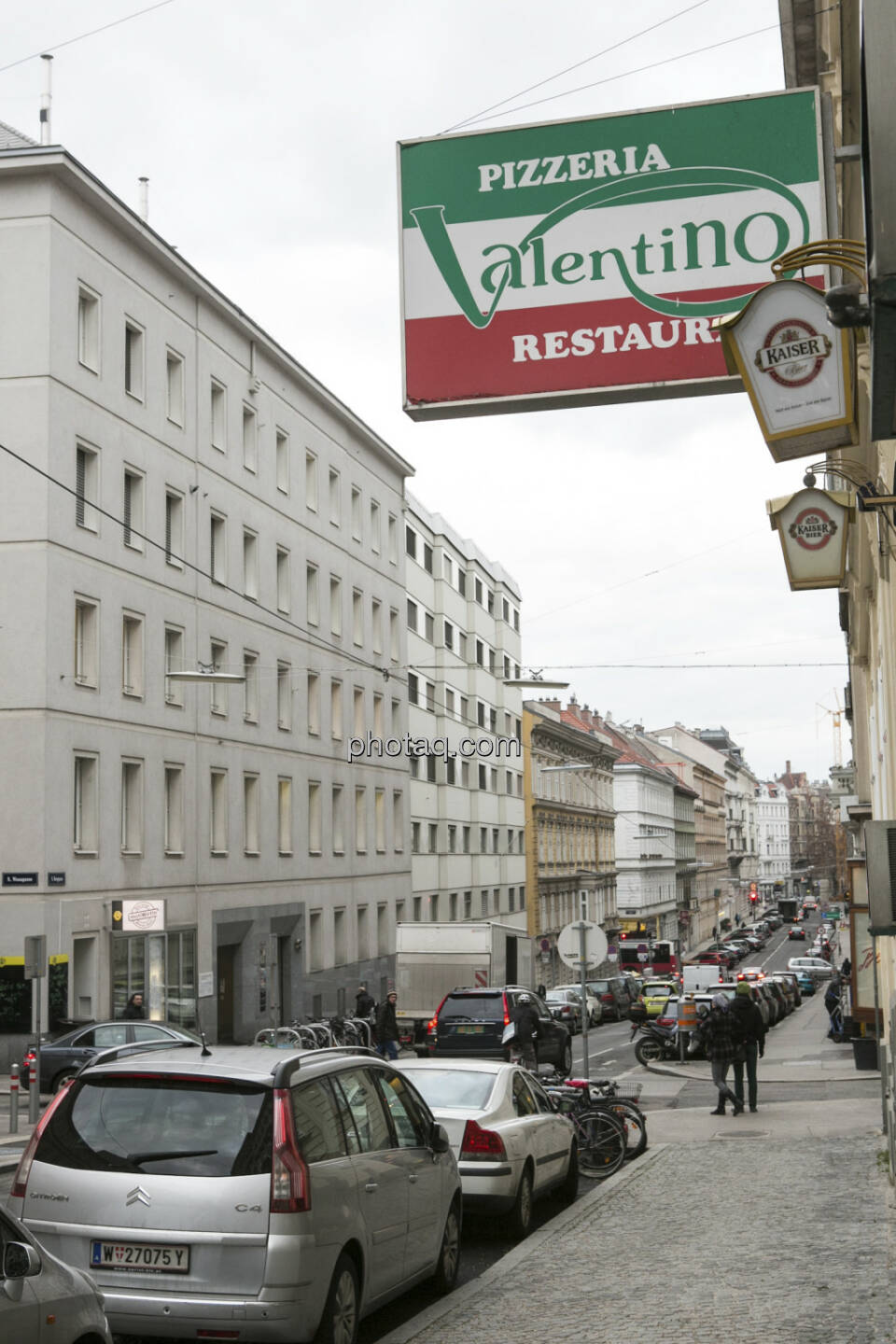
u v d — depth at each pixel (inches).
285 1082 346.0
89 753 1487.5
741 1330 350.9
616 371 339.3
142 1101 345.4
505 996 1398.9
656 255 339.9
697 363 336.2
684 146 341.1
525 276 345.1
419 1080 565.3
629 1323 366.3
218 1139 336.2
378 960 2409.0
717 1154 728.3
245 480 1923.0
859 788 1535.4
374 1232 368.8
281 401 2059.5
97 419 1529.3
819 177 335.9
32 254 1448.1
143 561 1622.8
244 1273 324.5
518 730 3358.8
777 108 338.6
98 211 1542.8
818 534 693.3
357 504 2389.3
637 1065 1486.2
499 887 3154.5
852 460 617.0
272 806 1988.2
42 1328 244.2
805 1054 1496.1
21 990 1373.0
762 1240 474.6
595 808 4303.6
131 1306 325.7
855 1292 386.3
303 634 2117.4
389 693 2490.2
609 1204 579.2
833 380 307.3
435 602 2810.0
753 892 7460.6
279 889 2000.5
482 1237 541.3
